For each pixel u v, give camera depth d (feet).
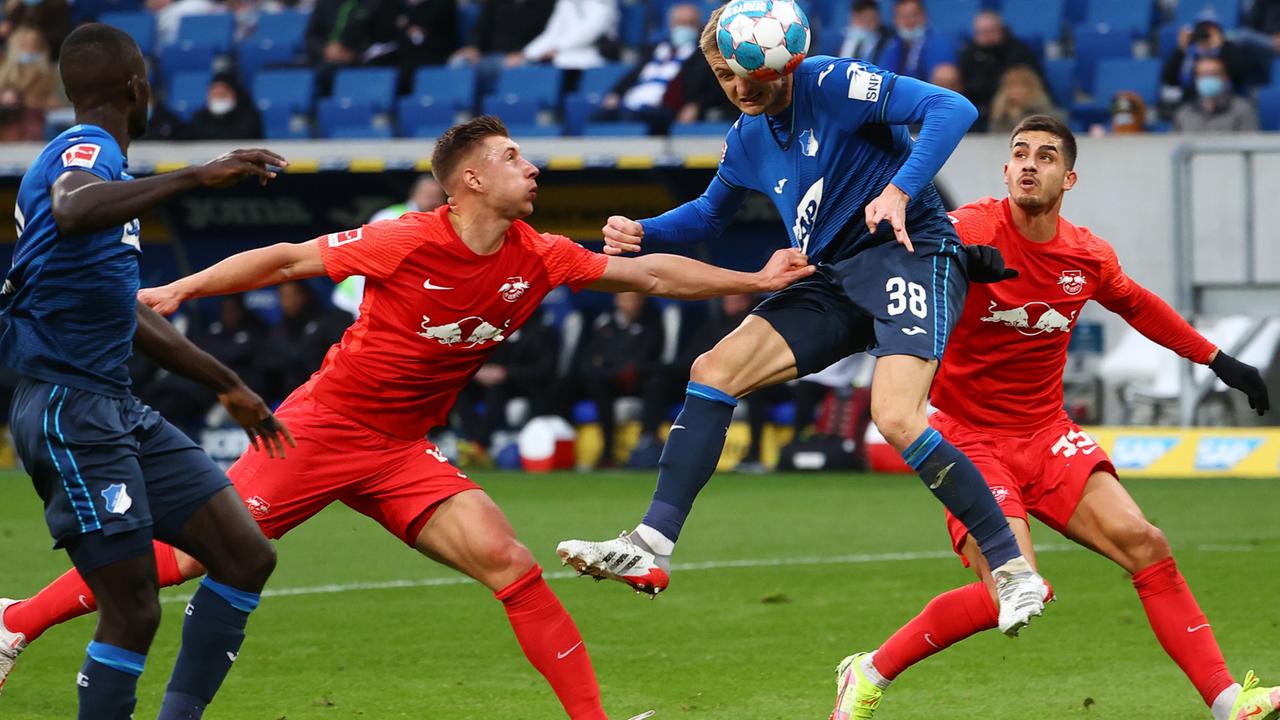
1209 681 56.24
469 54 185.78
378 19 189.88
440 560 54.49
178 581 57.52
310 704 63.67
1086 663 70.64
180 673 49.21
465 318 53.21
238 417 48.65
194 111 184.24
